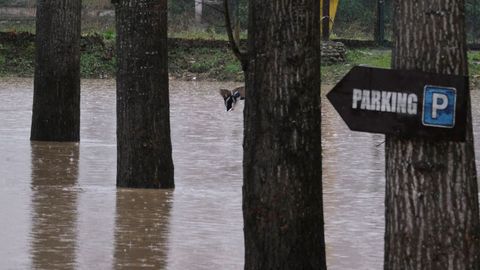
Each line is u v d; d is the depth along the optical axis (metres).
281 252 11.01
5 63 56.97
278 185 10.95
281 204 10.97
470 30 69.81
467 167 9.02
